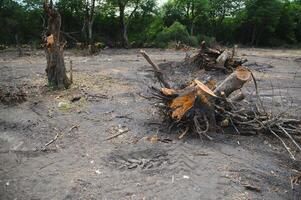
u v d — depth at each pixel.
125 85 13.13
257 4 43.41
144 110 9.83
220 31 44.72
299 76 17.02
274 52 33.25
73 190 5.79
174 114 7.91
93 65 18.78
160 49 31.83
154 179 6.16
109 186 5.91
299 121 8.47
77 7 33.72
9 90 11.60
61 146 7.50
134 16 37.69
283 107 10.82
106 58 22.78
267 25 43.53
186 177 6.23
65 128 8.46
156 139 7.77
